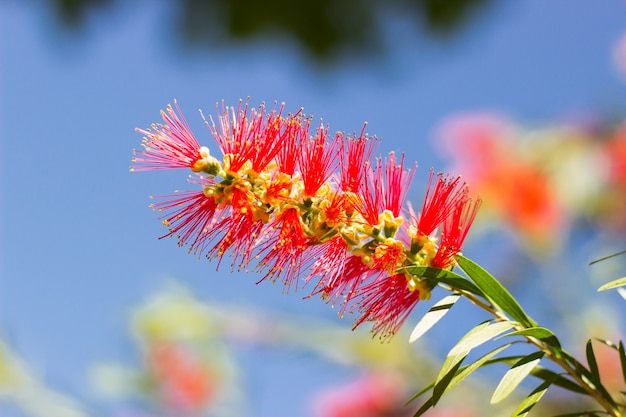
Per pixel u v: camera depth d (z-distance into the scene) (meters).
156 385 1.84
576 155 1.75
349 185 0.99
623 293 1.01
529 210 1.70
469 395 1.64
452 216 1.00
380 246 0.99
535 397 0.97
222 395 1.86
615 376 1.53
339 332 1.83
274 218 0.99
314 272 0.99
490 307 1.00
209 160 0.99
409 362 1.74
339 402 1.83
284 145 0.99
